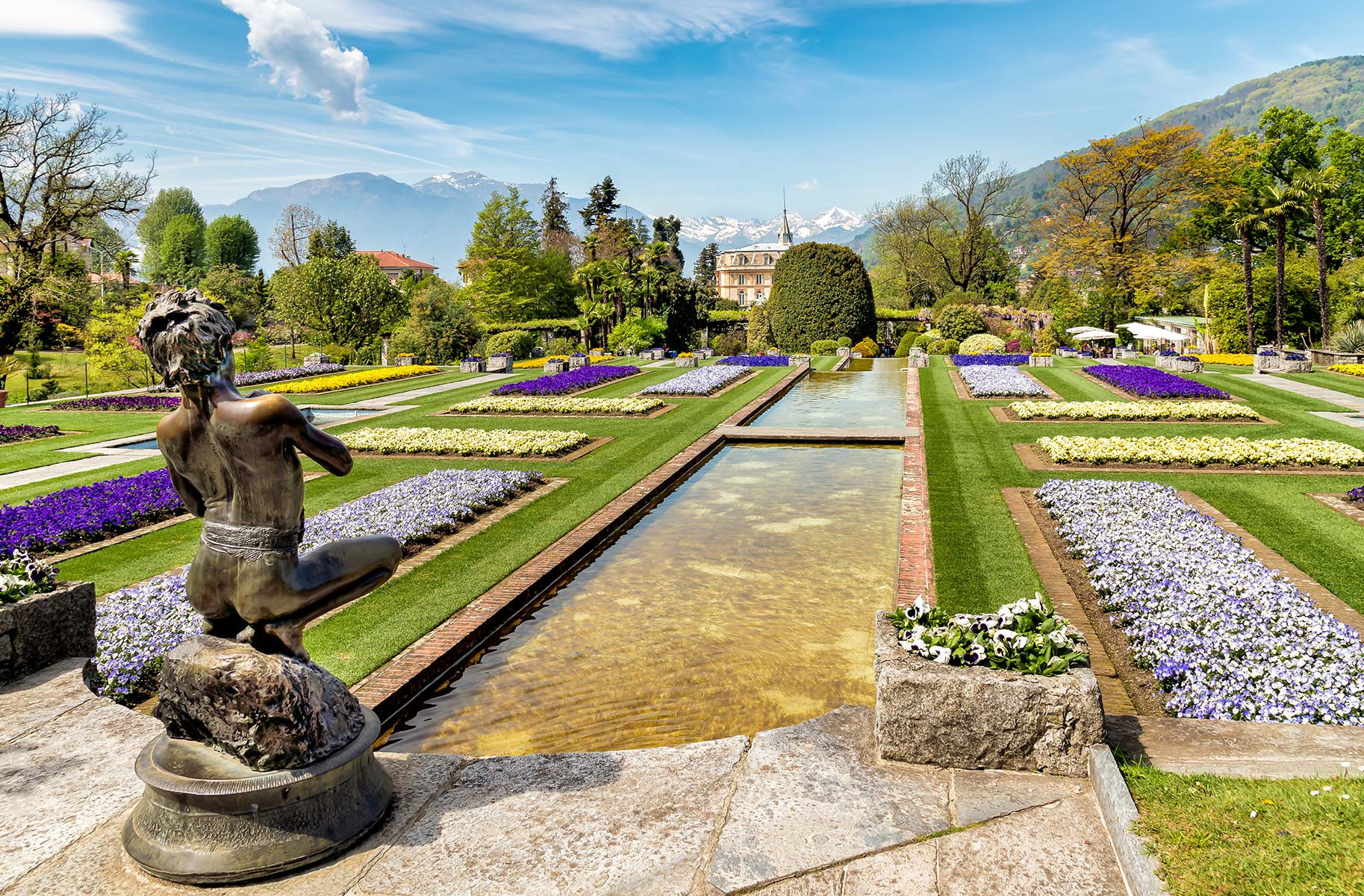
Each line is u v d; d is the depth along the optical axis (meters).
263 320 76.25
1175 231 65.44
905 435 21.39
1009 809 4.30
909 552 11.77
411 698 8.09
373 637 9.08
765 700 8.19
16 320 43.41
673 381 33.50
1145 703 7.22
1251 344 44.91
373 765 4.50
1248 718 6.30
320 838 4.05
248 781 3.89
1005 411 25.39
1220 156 57.97
